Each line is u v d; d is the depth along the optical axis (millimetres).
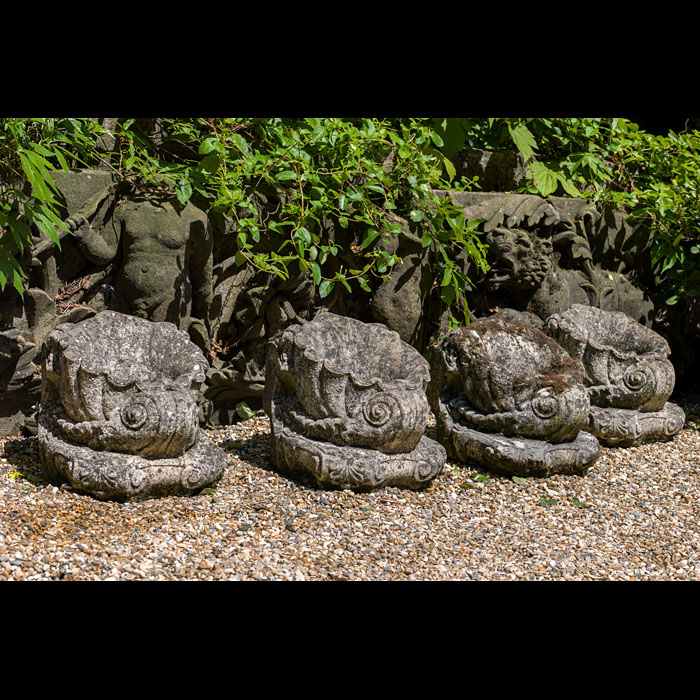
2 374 4996
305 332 4898
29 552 4320
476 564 4492
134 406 4625
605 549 4645
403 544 4559
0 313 4973
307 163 5371
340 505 4719
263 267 5285
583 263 5992
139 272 5121
